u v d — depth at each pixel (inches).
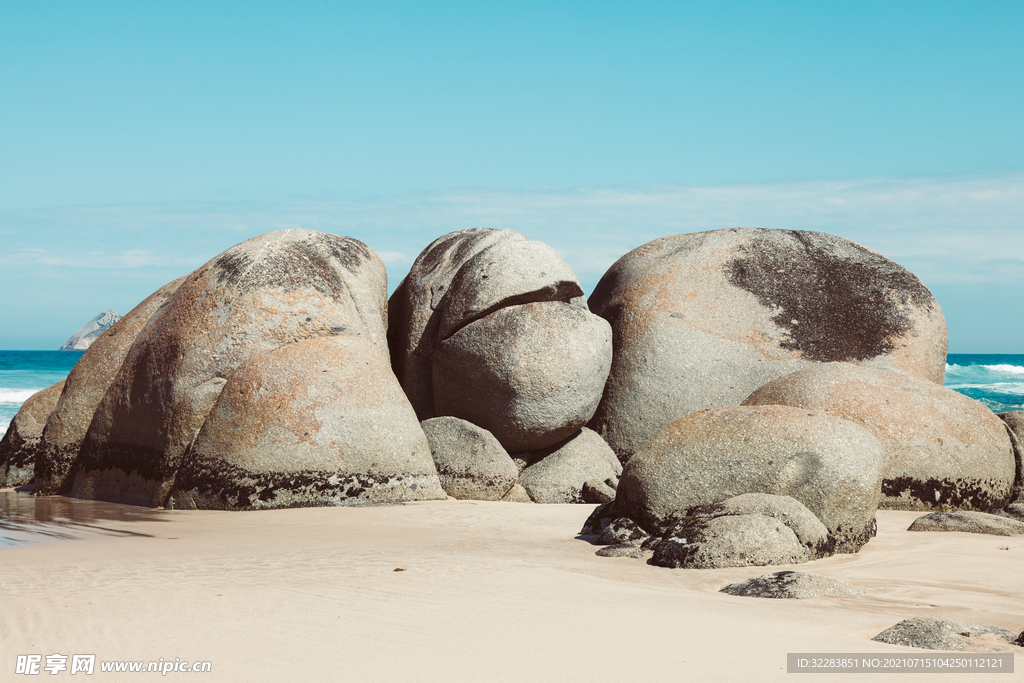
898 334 544.7
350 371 443.2
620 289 585.3
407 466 436.5
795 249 585.9
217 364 444.8
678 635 177.9
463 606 206.1
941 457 414.9
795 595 219.8
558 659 160.4
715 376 529.0
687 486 312.0
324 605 206.8
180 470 429.4
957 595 226.4
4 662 160.7
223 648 168.9
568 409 482.9
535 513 404.2
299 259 491.2
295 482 417.1
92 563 273.1
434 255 564.1
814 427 312.5
